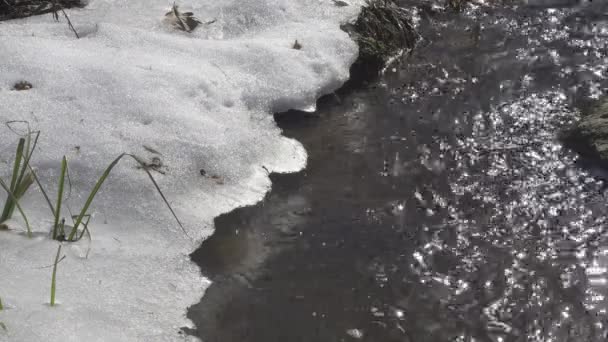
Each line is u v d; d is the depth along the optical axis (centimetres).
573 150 368
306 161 357
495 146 372
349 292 282
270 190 333
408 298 280
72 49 376
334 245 305
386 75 435
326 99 408
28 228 274
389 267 295
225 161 334
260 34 433
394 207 329
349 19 457
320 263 296
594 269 295
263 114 379
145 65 368
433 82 429
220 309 268
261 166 346
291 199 330
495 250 305
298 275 288
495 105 407
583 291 284
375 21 462
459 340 262
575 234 314
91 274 266
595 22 494
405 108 404
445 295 282
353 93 416
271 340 258
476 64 447
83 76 352
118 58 371
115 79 350
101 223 291
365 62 440
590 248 306
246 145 348
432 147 371
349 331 263
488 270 294
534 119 394
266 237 307
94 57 369
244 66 395
